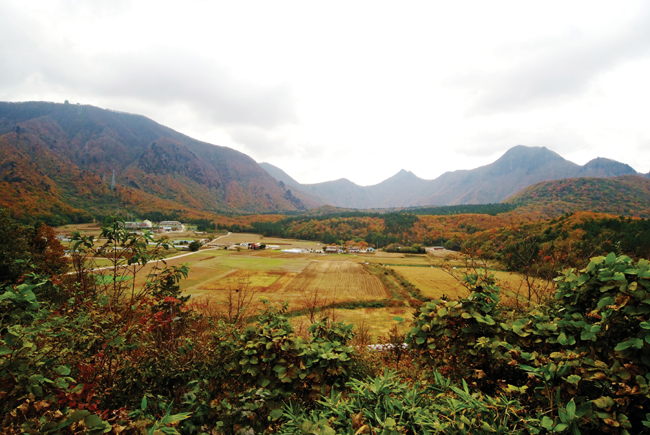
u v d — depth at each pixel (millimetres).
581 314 2539
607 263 2381
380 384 1960
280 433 1908
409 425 1691
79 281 3424
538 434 1659
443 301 3287
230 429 2271
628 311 1972
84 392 2307
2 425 1591
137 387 2623
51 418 1641
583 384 1997
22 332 1858
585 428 1674
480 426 1643
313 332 3627
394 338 5887
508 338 2766
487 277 3188
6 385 1690
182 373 2828
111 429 1615
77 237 3379
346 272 63188
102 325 2850
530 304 4516
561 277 2799
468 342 2793
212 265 69438
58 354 2127
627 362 1944
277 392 2627
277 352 2850
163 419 1595
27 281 2826
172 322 3508
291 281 52188
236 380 2955
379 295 41594
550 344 2613
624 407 1679
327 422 1740
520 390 1997
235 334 3107
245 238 149875
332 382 2881
